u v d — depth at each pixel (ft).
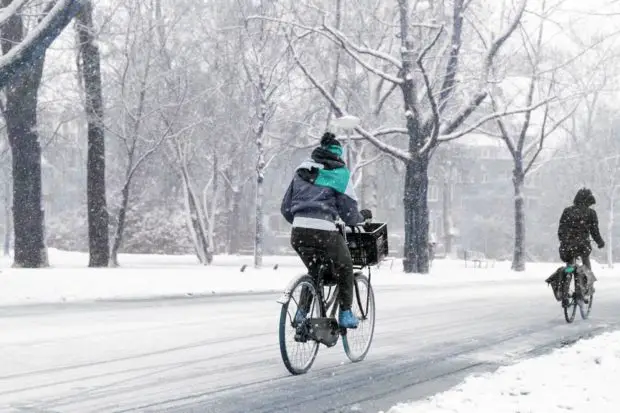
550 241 287.89
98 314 46.91
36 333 37.37
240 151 166.91
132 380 25.99
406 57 112.16
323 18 111.24
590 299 49.83
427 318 48.42
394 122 155.43
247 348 33.58
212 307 52.65
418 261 113.80
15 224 108.68
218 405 22.26
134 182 205.87
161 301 57.57
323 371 28.35
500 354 33.45
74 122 166.40
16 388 24.48
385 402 22.88
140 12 126.41
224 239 239.50
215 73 145.07
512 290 78.79
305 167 28.48
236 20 134.10
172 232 230.68
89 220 119.65
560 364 28.07
